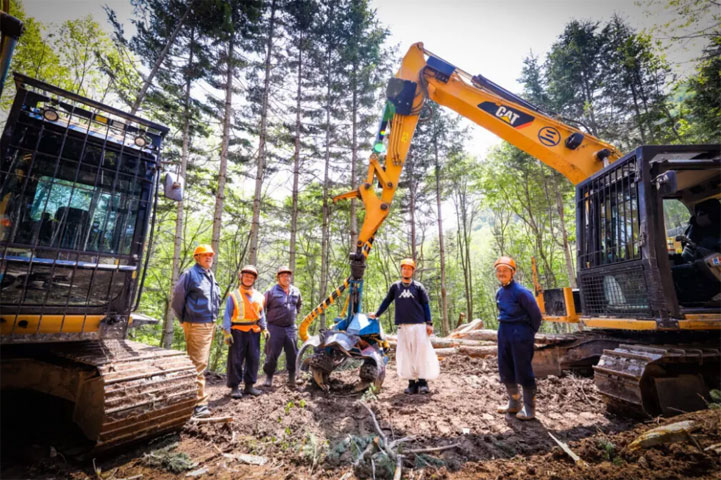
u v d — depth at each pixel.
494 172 19.17
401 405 4.05
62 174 2.93
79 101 2.99
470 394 4.47
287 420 3.52
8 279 2.58
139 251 3.24
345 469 2.51
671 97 12.57
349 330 4.62
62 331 2.74
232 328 4.50
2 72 2.26
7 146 2.69
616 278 4.41
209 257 4.14
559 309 5.72
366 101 15.06
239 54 12.21
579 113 15.67
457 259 29.36
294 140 14.42
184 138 11.92
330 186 16.39
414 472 2.45
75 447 2.61
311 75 14.66
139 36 10.73
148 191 3.37
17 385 2.92
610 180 4.58
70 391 2.95
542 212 20.78
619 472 2.17
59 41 11.21
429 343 4.67
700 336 3.98
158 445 2.86
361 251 4.96
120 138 3.27
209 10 10.68
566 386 4.55
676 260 4.75
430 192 20.52
